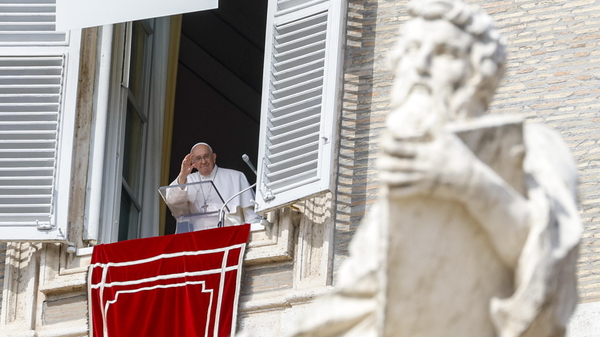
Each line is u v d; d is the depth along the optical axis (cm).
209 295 3819
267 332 3766
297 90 3981
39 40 4219
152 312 3844
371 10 4047
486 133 1011
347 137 3925
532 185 1029
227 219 4050
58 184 4078
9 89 4166
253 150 6384
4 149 4106
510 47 3831
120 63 4372
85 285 3962
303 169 3878
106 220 4181
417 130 981
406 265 1001
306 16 4028
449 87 1066
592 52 3766
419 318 1009
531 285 998
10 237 4009
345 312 1082
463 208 997
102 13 4019
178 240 3916
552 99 3734
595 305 3381
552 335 1011
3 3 4238
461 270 1009
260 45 6406
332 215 3859
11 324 4009
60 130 4128
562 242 1023
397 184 972
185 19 6391
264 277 3866
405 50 1089
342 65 3997
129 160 4538
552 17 3841
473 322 1016
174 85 5056
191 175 4434
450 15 1080
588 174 3603
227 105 6391
